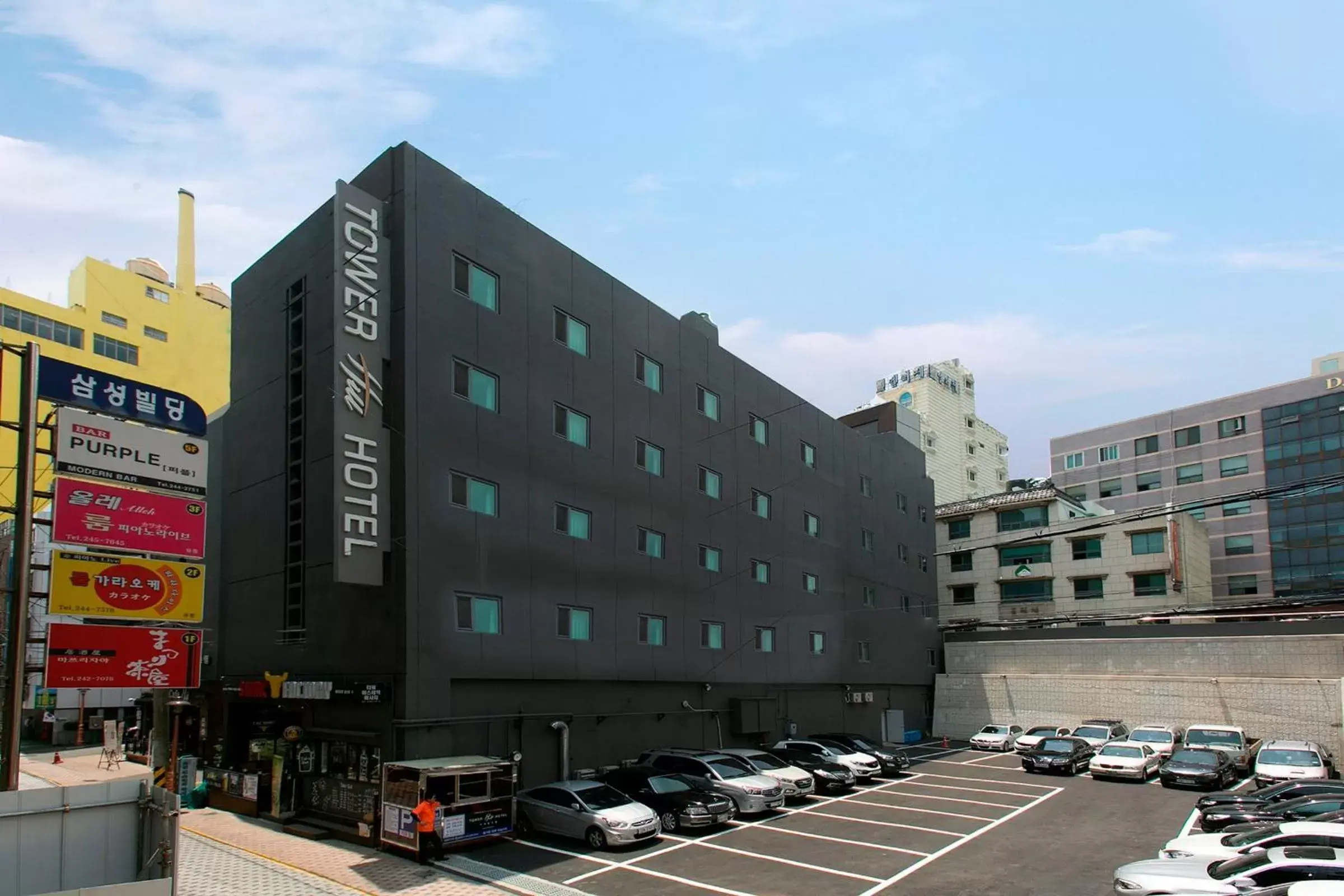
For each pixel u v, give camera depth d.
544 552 26.53
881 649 46.44
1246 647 41.56
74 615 17.69
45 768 34.47
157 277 67.69
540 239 28.34
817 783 28.28
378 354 22.89
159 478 19.25
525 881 17.28
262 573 26.80
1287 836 14.24
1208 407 78.94
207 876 17.69
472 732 23.30
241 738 27.31
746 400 38.41
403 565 21.98
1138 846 20.03
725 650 34.41
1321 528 71.44
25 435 15.99
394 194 24.02
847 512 45.34
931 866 18.36
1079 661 46.50
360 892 16.61
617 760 28.31
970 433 93.31
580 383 29.02
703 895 16.31
